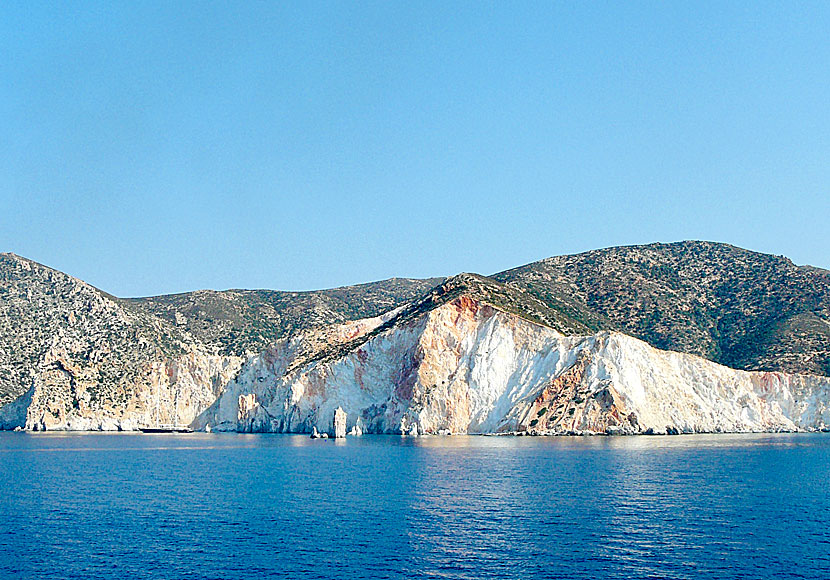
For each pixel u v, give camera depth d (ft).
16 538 253.65
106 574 216.95
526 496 312.09
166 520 277.85
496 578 210.38
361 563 223.10
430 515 279.08
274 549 236.63
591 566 218.38
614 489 325.62
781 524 260.42
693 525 259.80
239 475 393.91
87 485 365.81
